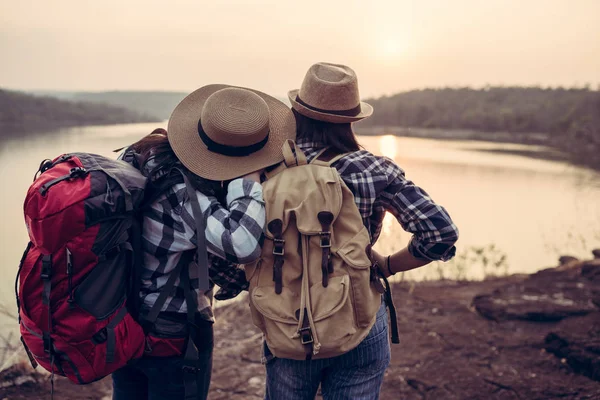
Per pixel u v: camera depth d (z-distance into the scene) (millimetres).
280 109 1998
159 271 1776
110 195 1611
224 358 3793
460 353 3809
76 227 1556
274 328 1711
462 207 10852
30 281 1600
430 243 1844
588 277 5465
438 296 5152
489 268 6469
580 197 12023
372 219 1902
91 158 1736
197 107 1957
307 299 1685
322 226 1703
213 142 1813
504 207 10852
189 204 1741
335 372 1884
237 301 5000
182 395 1874
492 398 3209
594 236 8195
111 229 1625
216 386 3402
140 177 1744
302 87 1969
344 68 1973
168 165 1809
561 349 3729
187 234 1737
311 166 1820
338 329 1693
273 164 1860
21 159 14734
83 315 1621
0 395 3188
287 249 1720
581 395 3191
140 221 1769
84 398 3248
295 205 1735
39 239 1554
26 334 1670
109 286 1651
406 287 5492
